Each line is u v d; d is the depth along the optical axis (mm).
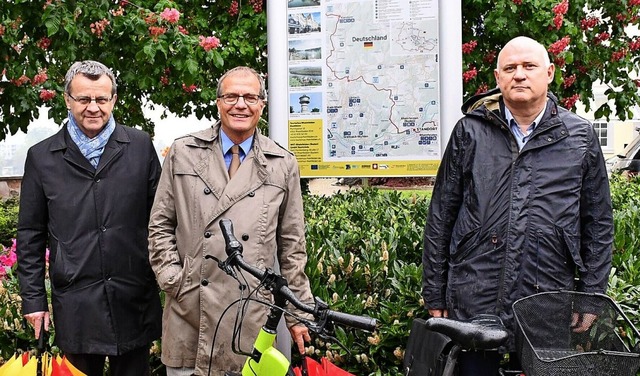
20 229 3457
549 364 2496
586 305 2873
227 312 3158
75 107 3357
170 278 3211
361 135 4023
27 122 6793
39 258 3488
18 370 3139
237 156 3305
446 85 3896
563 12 6617
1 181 13430
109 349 3406
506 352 3084
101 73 3383
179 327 3252
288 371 2682
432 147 3953
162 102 7562
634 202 6371
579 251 3148
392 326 3832
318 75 4047
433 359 2742
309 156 4086
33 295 3447
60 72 7066
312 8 4020
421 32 3924
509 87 3123
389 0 3949
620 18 7633
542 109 3180
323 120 4055
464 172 3227
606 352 2494
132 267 3461
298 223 3348
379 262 4203
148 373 3713
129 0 6473
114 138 3465
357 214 5762
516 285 3088
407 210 5988
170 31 5812
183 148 3291
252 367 2703
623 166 18359
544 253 3078
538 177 3109
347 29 3998
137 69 6457
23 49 6195
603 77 7734
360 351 3936
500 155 3162
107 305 3410
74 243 3379
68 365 3088
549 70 3197
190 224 3219
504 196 3131
